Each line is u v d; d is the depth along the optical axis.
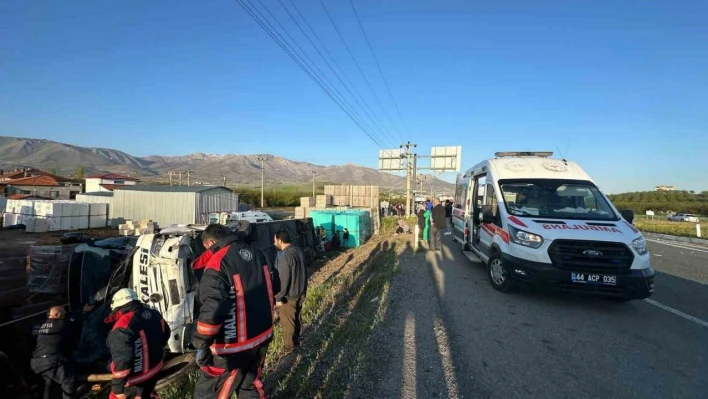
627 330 5.85
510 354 4.94
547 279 6.57
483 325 6.00
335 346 5.21
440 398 3.88
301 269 5.33
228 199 42.91
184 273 5.59
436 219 14.13
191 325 5.60
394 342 5.32
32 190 66.31
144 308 3.88
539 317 6.41
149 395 3.86
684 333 5.75
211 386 3.04
